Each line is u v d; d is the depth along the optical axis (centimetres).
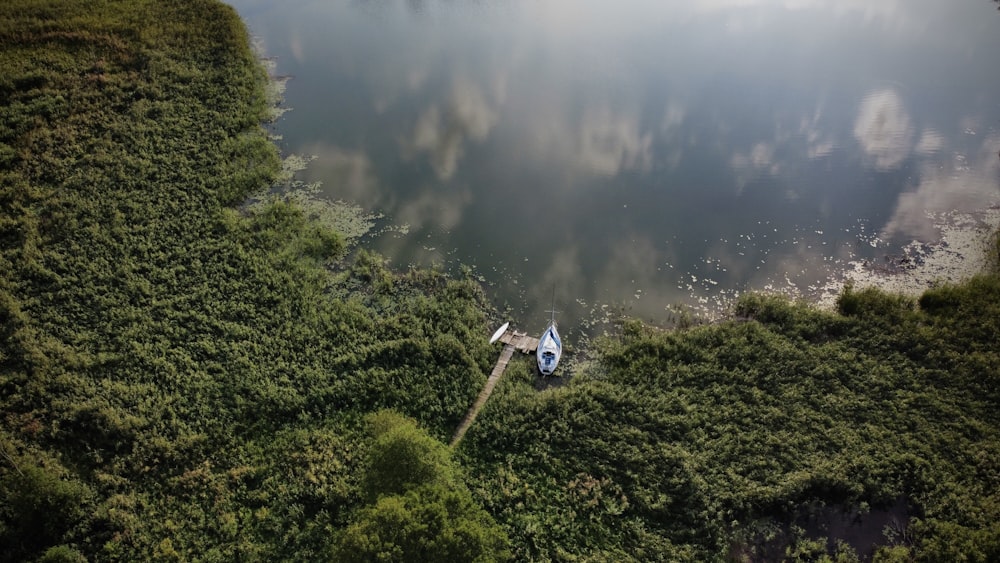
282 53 7331
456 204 5153
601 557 2986
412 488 2775
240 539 3103
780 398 3572
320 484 3269
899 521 3081
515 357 3956
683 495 3191
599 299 4338
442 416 3606
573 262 4612
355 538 2495
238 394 3684
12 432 3459
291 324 4081
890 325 3888
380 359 3884
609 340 4038
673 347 3872
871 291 4088
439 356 3891
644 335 4000
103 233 4675
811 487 3181
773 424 3450
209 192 5050
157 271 4409
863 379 3622
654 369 3762
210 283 4356
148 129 5584
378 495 2838
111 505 3192
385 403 3666
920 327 3844
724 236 4800
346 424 3569
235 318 4131
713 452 3334
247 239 4684
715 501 3141
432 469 2939
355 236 4844
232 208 5006
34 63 6116
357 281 4462
